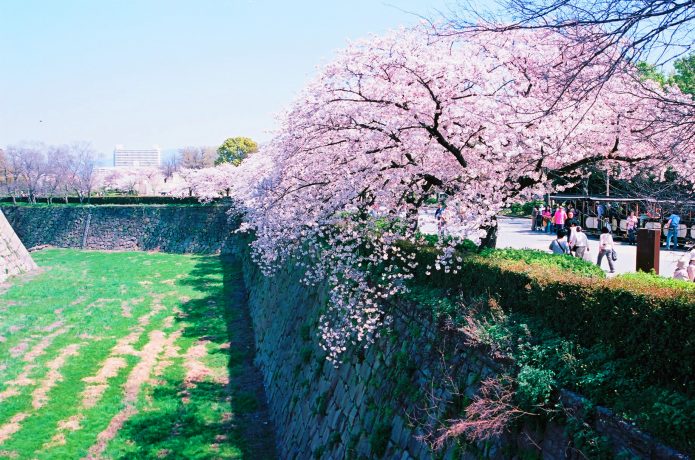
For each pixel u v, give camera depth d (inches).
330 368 578.2
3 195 3750.0
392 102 466.9
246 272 1507.1
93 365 850.1
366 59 454.3
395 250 494.3
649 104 431.2
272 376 772.0
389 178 494.9
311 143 518.0
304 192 552.4
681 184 409.4
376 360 482.6
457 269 427.2
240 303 1283.2
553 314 317.7
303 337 688.4
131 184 4212.6
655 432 211.6
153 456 587.8
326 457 498.0
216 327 1090.1
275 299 952.3
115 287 1449.3
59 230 2506.2
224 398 748.0
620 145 512.7
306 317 726.5
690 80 450.9
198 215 2240.4
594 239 1061.1
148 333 1036.5
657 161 428.5
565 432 251.8
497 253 463.2
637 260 549.3
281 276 968.3
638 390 241.9
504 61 465.7
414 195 524.1
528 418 275.7
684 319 233.5
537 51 459.5
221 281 1540.4
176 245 2228.1
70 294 1355.8
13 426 641.6
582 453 233.9
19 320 1091.3
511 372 295.6
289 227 596.7
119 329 1053.2
